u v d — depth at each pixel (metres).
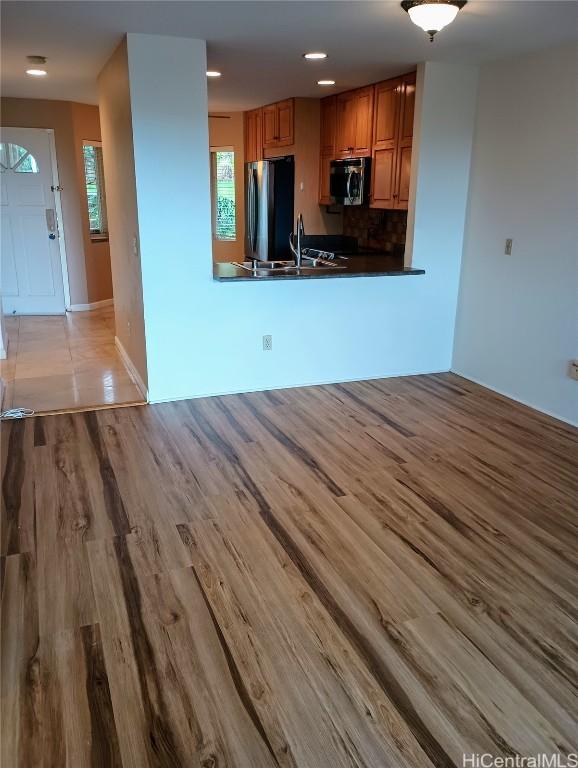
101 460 3.37
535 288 4.13
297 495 3.01
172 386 4.27
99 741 1.68
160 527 2.71
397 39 3.53
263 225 6.32
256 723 1.73
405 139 4.59
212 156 7.67
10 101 6.59
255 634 2.07
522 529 2.74
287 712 1.77
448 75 4.29
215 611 2.18
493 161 4.36
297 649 2.01
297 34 3.42
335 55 3.98
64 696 1.82
